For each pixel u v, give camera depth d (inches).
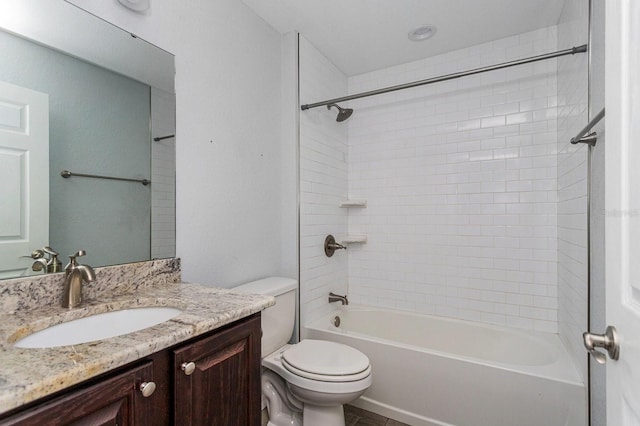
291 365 58.6
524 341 77.4
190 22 58.1
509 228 83.8
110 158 46.1
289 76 82.3
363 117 104.7
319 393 54.5
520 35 82.4
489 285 86.1
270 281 72.7
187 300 41.2
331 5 71.0
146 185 50.7
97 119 44.7
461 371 62.9
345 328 95.4
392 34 82.4
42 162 39.0
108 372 25.6
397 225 98.9
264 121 76.9
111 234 45.9
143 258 49.8
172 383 30.5
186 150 57.1
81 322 36.4
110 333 38.4
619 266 21.5
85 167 43.3
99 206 44.6
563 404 54.4
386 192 100.7
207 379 34.0
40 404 21.4
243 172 70.2
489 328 83.2
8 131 36.2
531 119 81.3
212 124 62.4
